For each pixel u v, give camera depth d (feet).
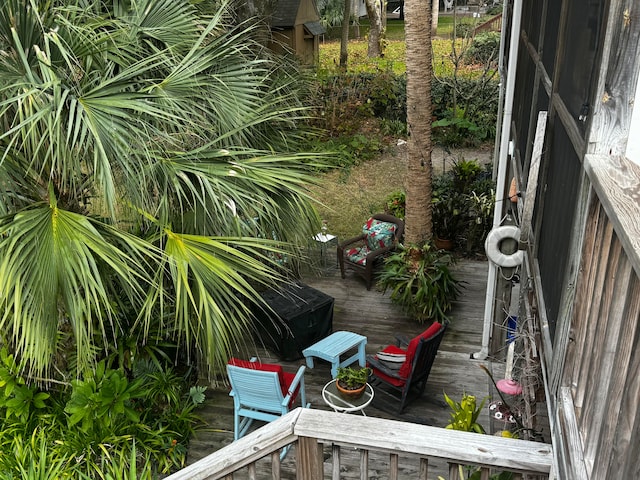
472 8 57.82
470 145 39.19
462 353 19.94
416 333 21.30
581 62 6.76
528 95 13.38
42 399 15.39
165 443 15.52
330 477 15.05
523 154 13.61
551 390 6.81
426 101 20.98
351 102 41.98
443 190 28.48
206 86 12.94
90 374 15.03
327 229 27.27
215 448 16.21
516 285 20.52
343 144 37.76
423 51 20.31
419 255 21.93
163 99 11.64
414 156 21.71
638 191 4.58
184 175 11.38
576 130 6.59
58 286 10.09
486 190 27.84
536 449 6.96
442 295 21.63
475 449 6.99
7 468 13.39
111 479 12.57
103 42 11.83
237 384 15.78
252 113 13.60
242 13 23.56
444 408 17.57
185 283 10.91
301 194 12.75
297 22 45.73
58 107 9.82
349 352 20.34
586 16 6.59
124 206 12.15
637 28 5.05
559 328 6.59
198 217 12.25
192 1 14.62
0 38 11.09
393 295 21.84
